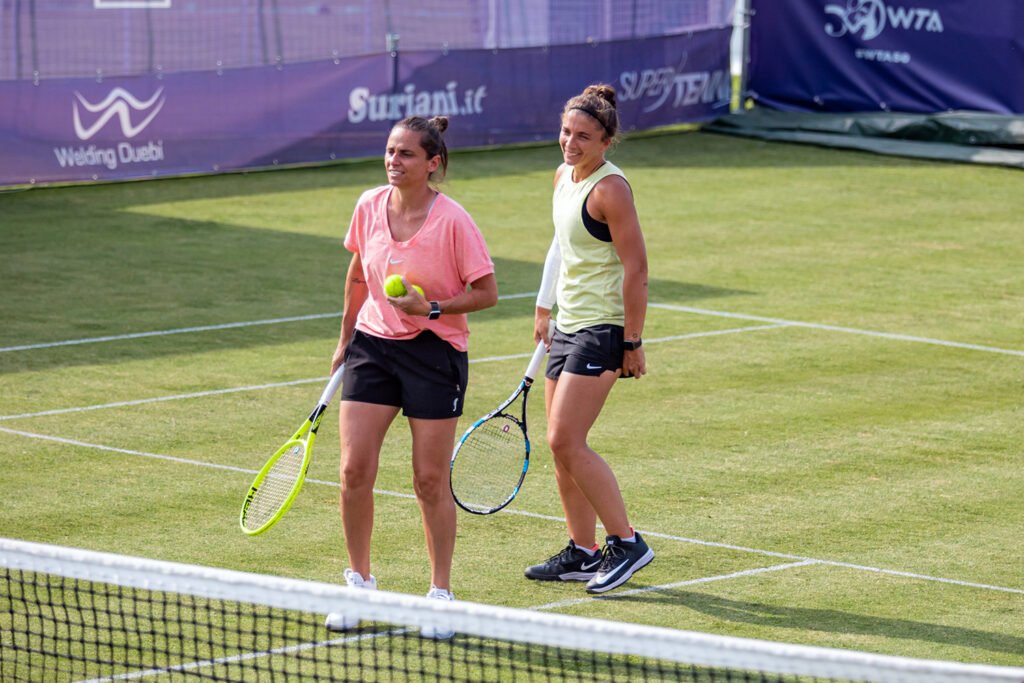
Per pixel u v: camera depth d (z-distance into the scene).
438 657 20.52
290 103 77.75
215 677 19.55
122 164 72.75
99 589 23.11
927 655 21.17
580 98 22.80
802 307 48.62
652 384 38.44
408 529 26.88
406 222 21.78
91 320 44.91
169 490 28.89
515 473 24.78
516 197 70.94
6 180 69.31
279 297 48.81
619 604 23.30
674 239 61.06
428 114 83.19
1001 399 37.44
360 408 21.92
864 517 27.92
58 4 83.56
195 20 87.44
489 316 46.72
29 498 28.14
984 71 85.00
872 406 36.50
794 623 22.50
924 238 61.84
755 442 33.16
